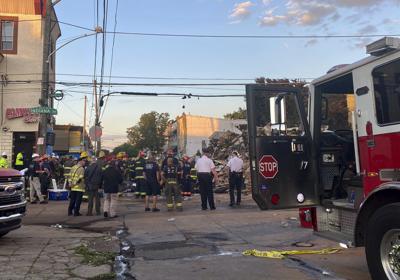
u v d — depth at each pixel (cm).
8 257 779
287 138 683
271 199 662
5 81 2398
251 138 658
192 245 909
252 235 1002
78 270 699
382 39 543
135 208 1599
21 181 905
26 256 788
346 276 663
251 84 666
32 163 1761
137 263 761
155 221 1234
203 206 1520
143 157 2006
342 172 716
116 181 1359
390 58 555
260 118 670
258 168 658
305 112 702
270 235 998
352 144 715
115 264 755
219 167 2605
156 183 1494
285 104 688
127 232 1072
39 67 2438
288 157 680
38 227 1157
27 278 648
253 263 749
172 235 1019
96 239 974
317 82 724
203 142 4081
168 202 1477
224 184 2284
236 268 716
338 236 659
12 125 2384
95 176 1405
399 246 519
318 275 669
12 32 2436
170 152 1499
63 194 1905
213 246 896
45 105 1998
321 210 719
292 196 677
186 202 1822
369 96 589
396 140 544
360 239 579
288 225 1107
